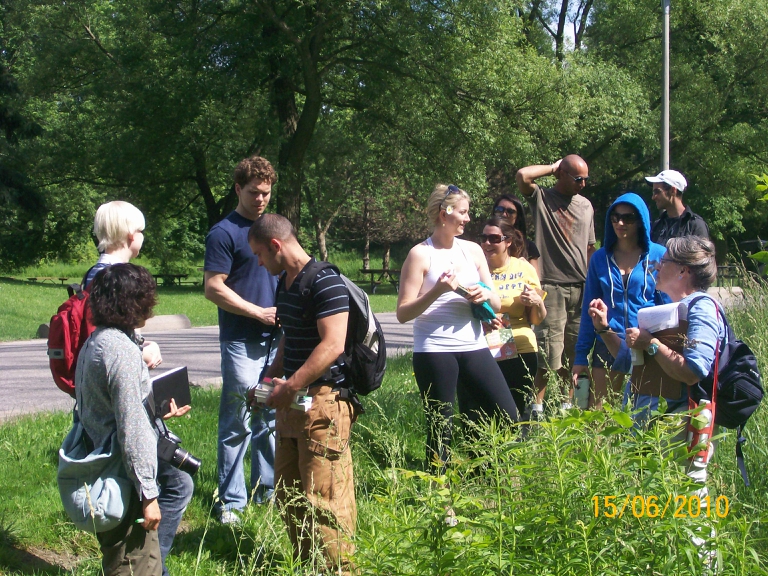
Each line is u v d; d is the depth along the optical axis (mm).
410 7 22641
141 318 3115
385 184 33594
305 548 3498
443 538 2545
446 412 4578
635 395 3723
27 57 35281
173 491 3506
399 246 53031
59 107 36031
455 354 4645
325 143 28047
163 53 25688
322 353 3404
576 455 2816
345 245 56125
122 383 3004
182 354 13391
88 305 3143
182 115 25156
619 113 27312
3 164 31625
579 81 26328
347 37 24078
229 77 24250
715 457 4297
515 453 2768
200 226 47562
